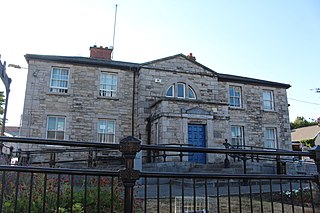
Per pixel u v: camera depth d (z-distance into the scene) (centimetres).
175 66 1845
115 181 655
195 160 1636
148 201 723
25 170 293
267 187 1014
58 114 1634
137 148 312
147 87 1761
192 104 1659
